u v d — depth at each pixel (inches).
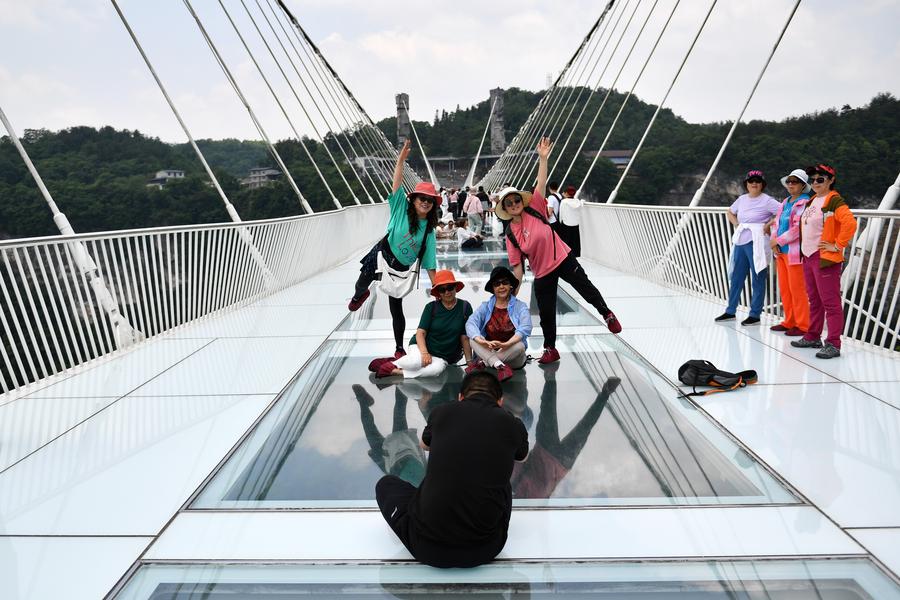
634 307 270.8
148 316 231.1
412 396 161.8
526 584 82.8
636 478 112.3
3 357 164.1
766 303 262.4
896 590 80.1
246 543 94.7
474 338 172.6
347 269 456.1
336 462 123.0
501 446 87.7
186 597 82.1
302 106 760.3
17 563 90.8
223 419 148.0
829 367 173.6
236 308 295.0
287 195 2262.6
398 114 4534.9
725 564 86.2
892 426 131.9
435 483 85.7
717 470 114.6
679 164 2144.4
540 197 186.2
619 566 86.3
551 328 187.0
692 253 297.9
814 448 122.5
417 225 185.0
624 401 152.2
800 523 96.1
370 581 84.5
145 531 98.9
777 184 1557.6
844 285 203.0
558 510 101.7
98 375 186.7
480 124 5841.5
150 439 136.3
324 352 209.8
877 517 97.3
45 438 137.6
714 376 157.6
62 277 190.4
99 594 83.3
